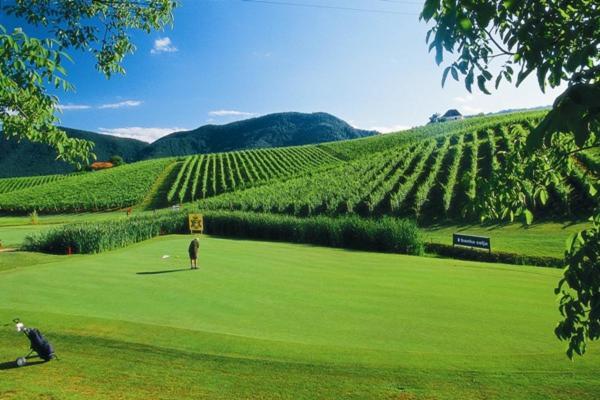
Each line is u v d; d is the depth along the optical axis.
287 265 17.28
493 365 7.00
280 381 6.84
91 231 24.95
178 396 6.53
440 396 6.26
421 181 44.44
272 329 8.99
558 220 30.27
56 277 14.69
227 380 6.94
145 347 8.18
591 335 2.73
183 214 36.88
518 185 3.86
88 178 85.31
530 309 10.10
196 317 9.93
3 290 12.83
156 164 91.25
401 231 25.12
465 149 50.53
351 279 14.13
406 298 11.38
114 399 6.48
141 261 18.31
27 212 67.25
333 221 28.80
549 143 1.87
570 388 6.29
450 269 16.16
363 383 6.67
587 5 2.69
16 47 3.82
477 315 9.69
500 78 3.01
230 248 23.50
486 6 2.39
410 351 7.64
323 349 7.77
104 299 11.69
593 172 3.51
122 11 6.36
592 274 2.65
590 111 1.81
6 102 4.64
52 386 6.91
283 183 59.00
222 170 77.88
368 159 62.91
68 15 5.89
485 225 32.72
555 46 2.55
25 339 8.91
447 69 3.02
